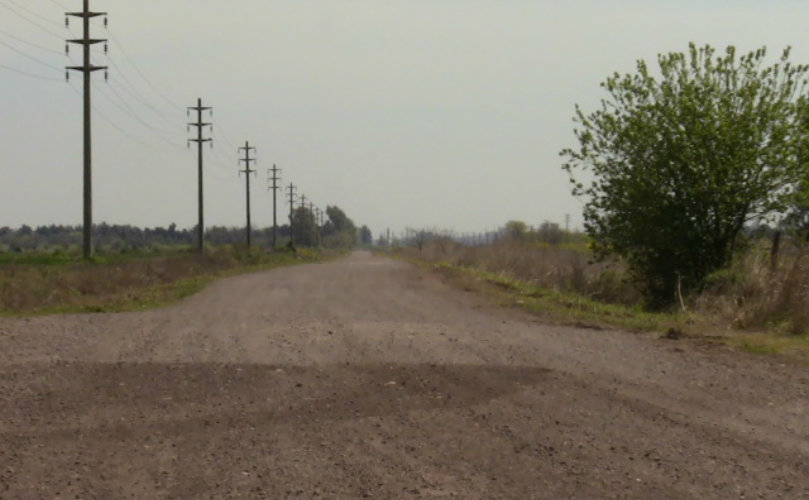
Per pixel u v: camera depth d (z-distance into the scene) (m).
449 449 8.84
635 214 26.48
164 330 18.50
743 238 26.47
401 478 7.88
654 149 26.00
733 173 25.20
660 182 25.95
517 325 19.69
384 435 9.38
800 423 9.98
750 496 7.40
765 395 11.55
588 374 13.02
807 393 11.70
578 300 25.28
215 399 11.21
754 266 21.97
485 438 9.26
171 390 11.78
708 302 21.67
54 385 12.10
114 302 26.88
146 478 7.89
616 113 26.95
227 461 8.43
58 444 9.04
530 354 14.96
